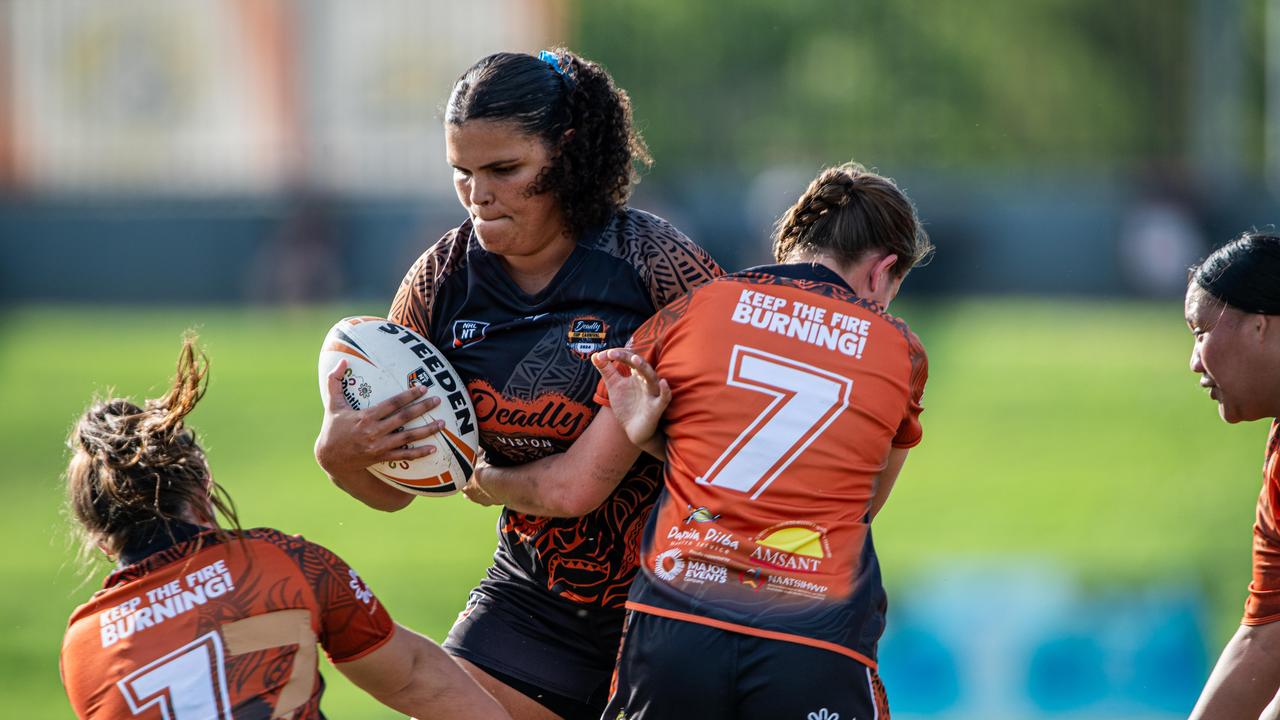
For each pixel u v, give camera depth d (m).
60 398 52.78
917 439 12.86
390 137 78.38
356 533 39.62
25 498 42.06
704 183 78.19
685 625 11.70
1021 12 97.88
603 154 12.97
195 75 78.81
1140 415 53.34
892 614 23.84
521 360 13.24
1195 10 85.81
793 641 11.53
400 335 13.38
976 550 35.69
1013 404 55.44
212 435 49.66
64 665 11.68
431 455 13.16
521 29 77.25
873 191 12.80
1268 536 13.20
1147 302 76.00
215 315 74.88
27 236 76.38
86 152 79.19
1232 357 12.53
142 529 11.87
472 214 12.85
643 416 12.34
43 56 78.94
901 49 96.44
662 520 12.14
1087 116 95.00
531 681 13.96
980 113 96.00
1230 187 76.19
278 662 11.48
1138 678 20.36
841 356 12.14
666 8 90.25
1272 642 13.17
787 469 11.86
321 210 75.44
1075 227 76.38
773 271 12.59
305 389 56.78
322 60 78.31
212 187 78.06
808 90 92.81
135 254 76.56
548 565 13.81
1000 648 20.66
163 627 11.47
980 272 76.94
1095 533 37.50
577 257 13.16
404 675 12.35
